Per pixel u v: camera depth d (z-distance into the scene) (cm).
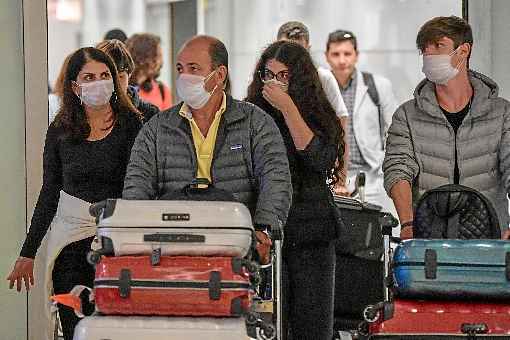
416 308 875
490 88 1050
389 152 1066
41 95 1279
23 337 1277
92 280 1025
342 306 1327
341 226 1012
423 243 891
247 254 861
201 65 931
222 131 946
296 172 994
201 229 841
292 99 998
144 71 1844
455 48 1026
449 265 880
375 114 1756
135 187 939
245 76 1956
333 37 1747
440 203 981
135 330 830
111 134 1027
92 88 1005
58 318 1059
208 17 1992
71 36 1991
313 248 997
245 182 945
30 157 1273
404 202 1032
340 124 1015
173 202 853
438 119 1049
